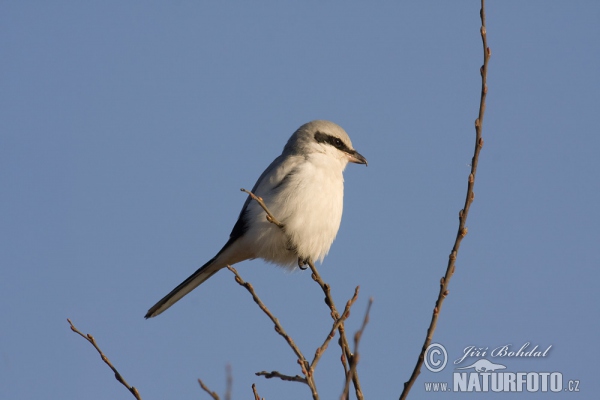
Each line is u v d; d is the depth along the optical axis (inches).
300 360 275.6
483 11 284.2
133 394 291.9
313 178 459.8
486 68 282.7
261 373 284.5
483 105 282.0
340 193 474.3
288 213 453.4
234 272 289.7
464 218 282.7
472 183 282.4
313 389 271.6
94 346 305.3
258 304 289.0
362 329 238.1
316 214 456.4
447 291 280.8
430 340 278.7
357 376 286.4
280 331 285.3
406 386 276.5
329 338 278.7
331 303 334.3
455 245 283.0
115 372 299.3
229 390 255.3
